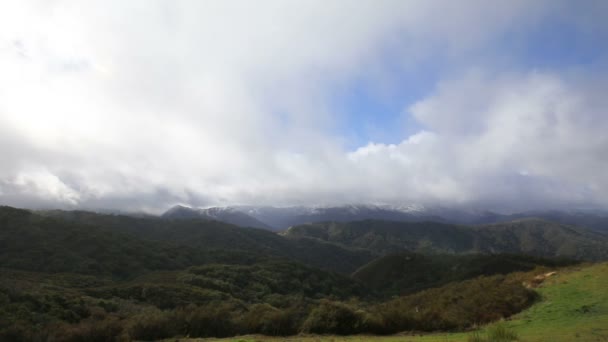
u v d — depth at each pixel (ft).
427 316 130.21
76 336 132.87
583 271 135.13
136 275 383.45
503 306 122.52
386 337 111.45
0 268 290.97
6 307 160.35
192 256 503.61
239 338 124.06
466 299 142.92
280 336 129.08
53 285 238.48
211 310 148.15
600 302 101.40
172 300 242.78
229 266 404.98
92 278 309.63
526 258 418.72
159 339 131.03
